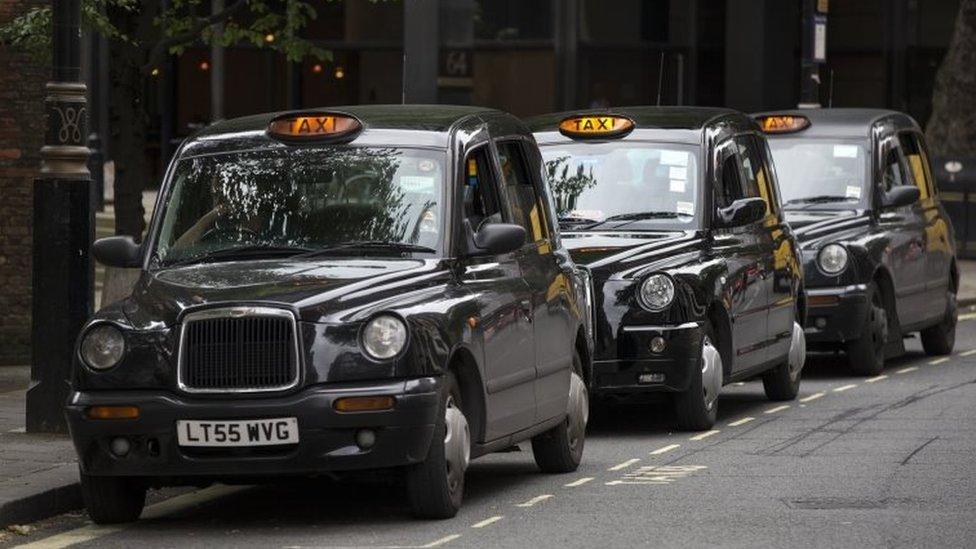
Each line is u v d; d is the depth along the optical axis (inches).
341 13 3511.3
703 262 1254.9
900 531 861.8
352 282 884.0
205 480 888.3
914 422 1280.8
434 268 918.4
